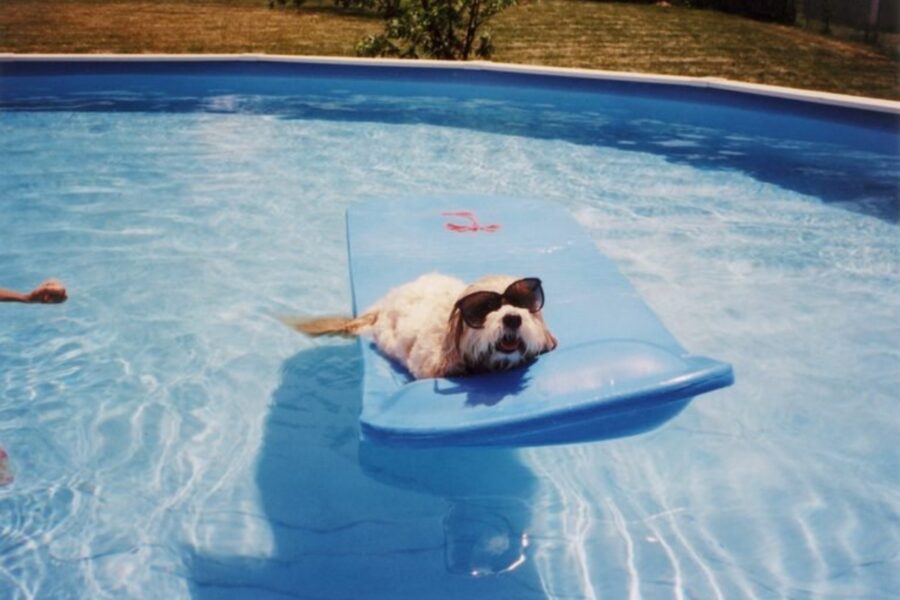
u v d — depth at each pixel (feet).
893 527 12.53
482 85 41.86
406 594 11.10
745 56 58.59
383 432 10.85
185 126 36.42
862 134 33.35
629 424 11.37
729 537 12.32
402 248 17.15
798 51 61.26
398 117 38.45
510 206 19.72
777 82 49.98
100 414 15.43
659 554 11.93
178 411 15.57
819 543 12.18
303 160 31.55
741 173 30.60
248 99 41.50
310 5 81.15
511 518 12.73
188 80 43.39
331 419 15.39
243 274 21.57
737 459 14.26
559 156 32.55
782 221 25.71
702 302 20.13
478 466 14.03
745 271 21.95
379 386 12.23
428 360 12.21
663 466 14.08
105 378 16.66
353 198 27.20
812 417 15.53
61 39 59.41
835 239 24.26
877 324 19.15
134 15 72.08
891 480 13.67
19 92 41.96
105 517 12.62
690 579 11.43
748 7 80.38
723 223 25.45
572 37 64.75
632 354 11.87
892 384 16.63
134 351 17.72
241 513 12.75
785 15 77.00
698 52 59.67
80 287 20.68
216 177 29.43
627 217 25.81
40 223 24.80
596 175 30.09
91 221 25.05
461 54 50.42
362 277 15.78
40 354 17.54
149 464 13.97
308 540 12.16
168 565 11.63
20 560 11.70
